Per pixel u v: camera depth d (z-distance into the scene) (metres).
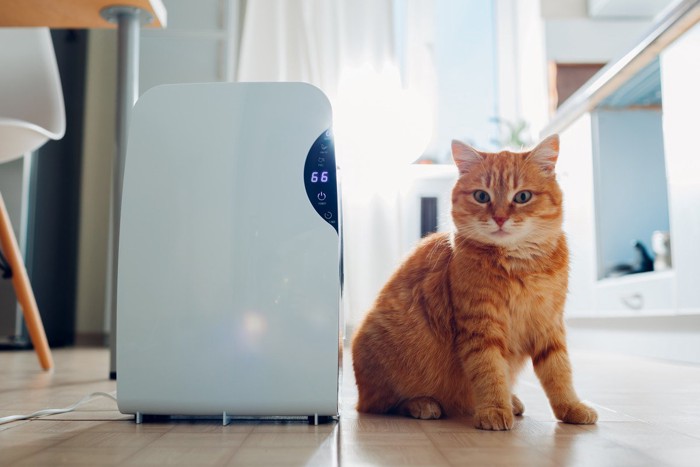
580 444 0.82
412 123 3.24
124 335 0.95
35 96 2.04
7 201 2.65
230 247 0.94
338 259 0.94
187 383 0.93
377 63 3.31
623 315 2.40
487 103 3.72
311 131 0.96
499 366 0.99
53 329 3.05
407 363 1.07
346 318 3.13
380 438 0.85
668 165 2.09
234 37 3.25
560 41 3.28
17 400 1.22
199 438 0.84
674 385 1.55
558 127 2.97
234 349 0.93
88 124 3.47
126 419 0.99
